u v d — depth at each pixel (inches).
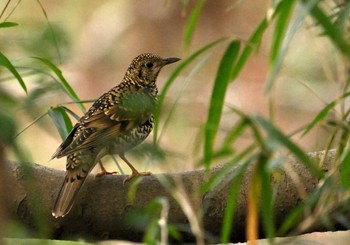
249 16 794.2
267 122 264.4
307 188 344.2
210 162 279.0
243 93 741.9
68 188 363.6
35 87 266.2
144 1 796.0
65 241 369.7
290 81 678.5
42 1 721.0
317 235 535.5
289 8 265.1
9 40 261.9
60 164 620.7
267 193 276.8
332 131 335.3
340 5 304.0
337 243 533.6
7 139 210.2
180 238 343.0
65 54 272.7
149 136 472.7
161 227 297.0
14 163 348.2
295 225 343.6
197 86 685.9
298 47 660.1
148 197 356.2
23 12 620.1
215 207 351.3
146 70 487.8
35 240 354.0
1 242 198.2
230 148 276.4
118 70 776.9
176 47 796.0
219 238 357.1
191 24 297.1
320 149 378.3
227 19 793.6
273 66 259.1
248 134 312.8
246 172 350.9
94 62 769.6
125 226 358.0
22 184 346.0
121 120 412.5
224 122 570.6
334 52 363.6
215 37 792.3
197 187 350.6
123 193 359.9
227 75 289.0
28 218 349.4
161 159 261.0
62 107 345.7
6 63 292.4
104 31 776.3
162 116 300.0
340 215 318.3
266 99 734.5
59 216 355.9
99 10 778.2
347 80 299.4
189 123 314.5
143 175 361.7
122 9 789.2
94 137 401.1
